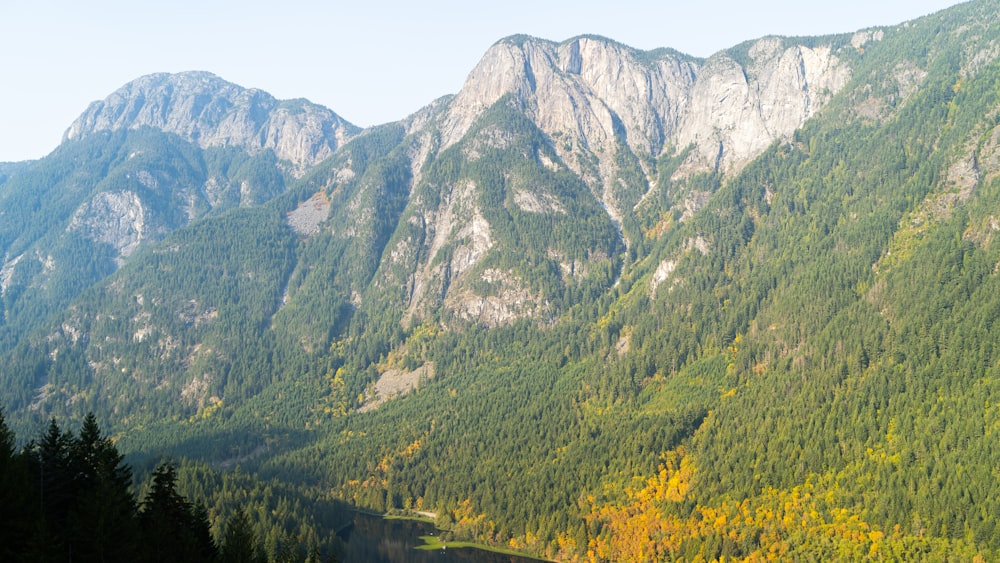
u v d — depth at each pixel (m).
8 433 185.88
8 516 165.38
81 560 175.50
